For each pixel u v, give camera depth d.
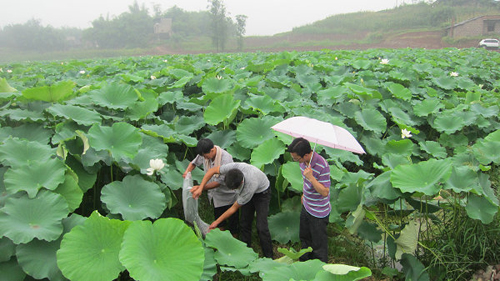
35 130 4.71
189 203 4.08
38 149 3.88
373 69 12.02
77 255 2.93
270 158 5.16
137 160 4.37
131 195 3.93
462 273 3.94
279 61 11.54
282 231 4.87
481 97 10.10
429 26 58.97
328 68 11.01
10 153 3.71
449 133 7.66
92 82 8.73
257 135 5.73
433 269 4.09
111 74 11.39
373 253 4.50
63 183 3.61
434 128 8.18
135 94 5.95
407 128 7.11
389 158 5.01
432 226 4.74
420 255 4.29
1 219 3.03
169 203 4.32
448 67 14.25
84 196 4.46
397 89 8.87
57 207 3.26
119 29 87.88
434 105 8.39
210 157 4.23
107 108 5.83
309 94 8.74
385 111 7.90
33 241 3.09
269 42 67.88
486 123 7.91
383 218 5.33
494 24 50.12
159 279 2.79
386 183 4.12
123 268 2.98
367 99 7.89
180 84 7.89
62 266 2.85
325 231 3.96
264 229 4.17
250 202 4.29
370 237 4.43
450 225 4.43
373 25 64.19
